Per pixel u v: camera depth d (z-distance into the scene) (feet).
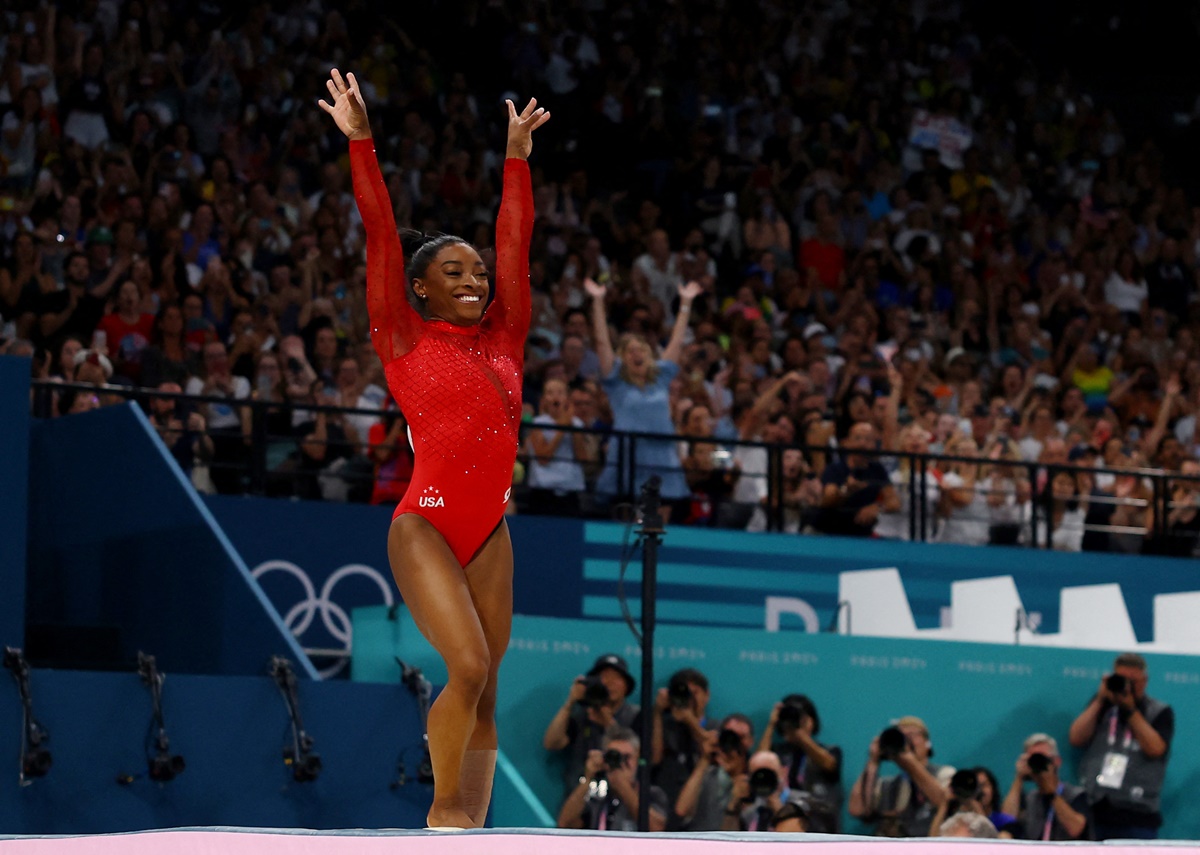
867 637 80.84
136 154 113.50
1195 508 112.47
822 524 100.27
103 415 80.12
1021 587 99.86
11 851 28.32
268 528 85.15
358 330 106.11
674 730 73.97
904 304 134.21
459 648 35.24
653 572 66.54
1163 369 134.62
